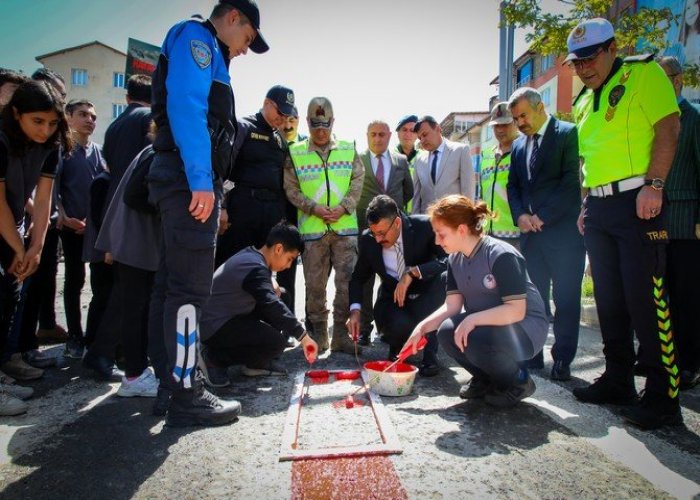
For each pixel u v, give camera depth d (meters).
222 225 3.77
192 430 2.42
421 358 3.71
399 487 1.85
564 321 3.29
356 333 3.61
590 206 2.82
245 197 3.86
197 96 2.24
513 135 4.72
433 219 2.76
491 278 2.68
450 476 1.93
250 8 2.52
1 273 2.80
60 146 2.96
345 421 2.54
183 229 2.32
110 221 3.04
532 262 3.58
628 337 2.75
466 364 2.85
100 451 2.18
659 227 2.46
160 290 2.55
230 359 3.20
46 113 2.68
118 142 3.38
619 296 2.72
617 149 2.62
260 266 3.13
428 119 5.05
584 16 6.82
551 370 3.41
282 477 1.94
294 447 2.19
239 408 2.56
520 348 2.62
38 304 3.57
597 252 2.78
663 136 2.47
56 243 4.19
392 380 2.90
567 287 3.31
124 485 1.89
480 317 2.56
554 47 6.97
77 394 2.98
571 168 3.39
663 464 2.04
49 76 3.62
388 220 3.46
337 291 4.17
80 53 32.19
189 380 2.39
